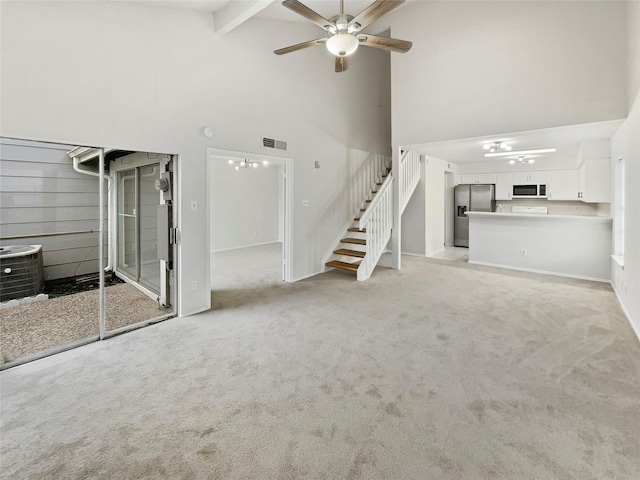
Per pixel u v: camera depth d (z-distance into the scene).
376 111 6.78
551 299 4.08
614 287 4.43
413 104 5.24
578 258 5.18
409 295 4.30
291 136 4.79
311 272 5.39
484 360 2.55
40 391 2.17
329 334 3.07
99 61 2.77
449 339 2.94
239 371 2.42
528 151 6.18
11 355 2.65
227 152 3.87
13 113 2.34
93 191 3.71
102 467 1.55
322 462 1.58
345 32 2.66
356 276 5.34
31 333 3.07
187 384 2.25
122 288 4.27
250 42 4.09
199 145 3.58
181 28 3.36
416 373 2.37
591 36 3.72
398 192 5.74
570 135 4.50
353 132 6.15
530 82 4.14
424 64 5.07
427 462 1.57
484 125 4.55
